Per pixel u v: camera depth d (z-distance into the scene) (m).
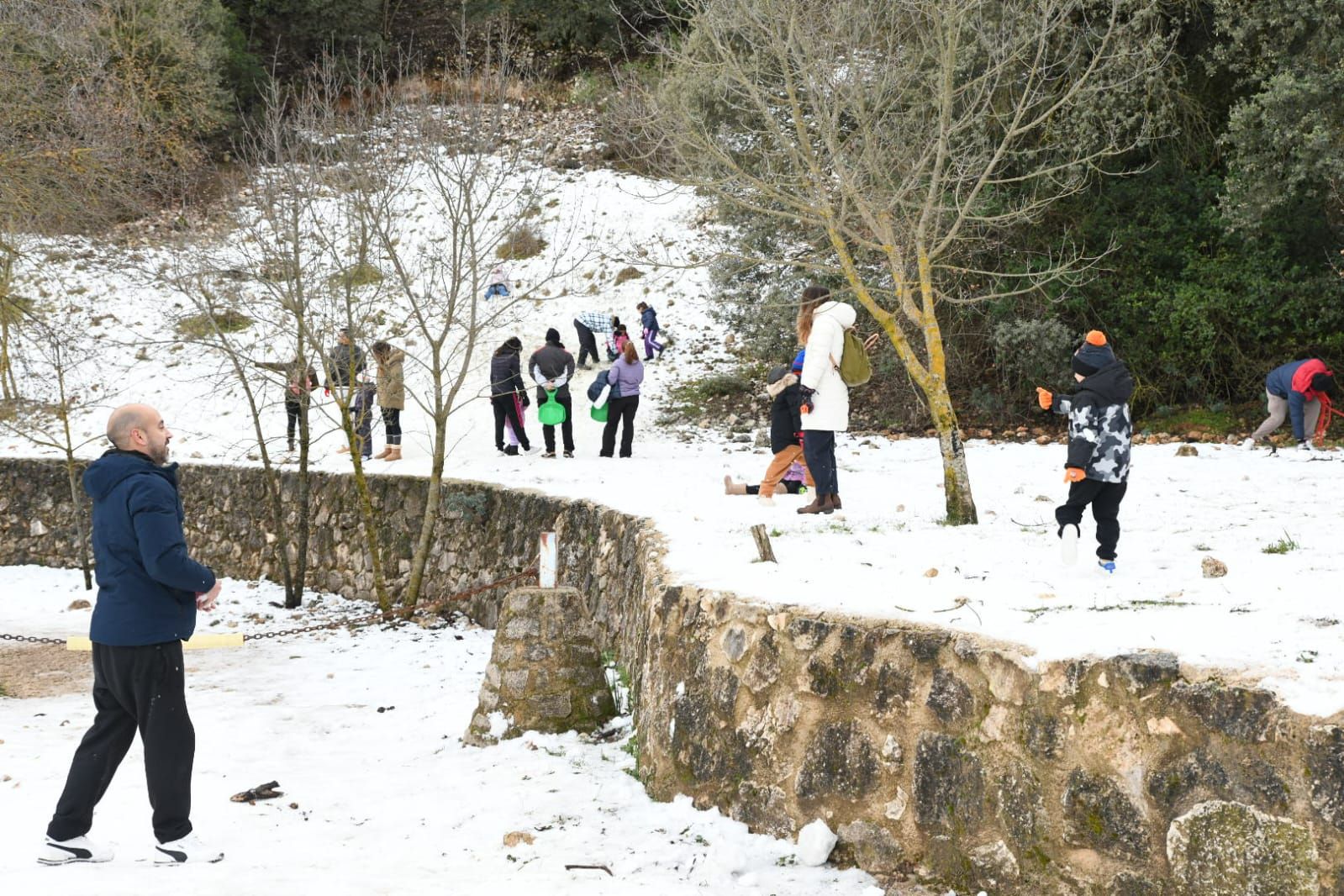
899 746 5.07
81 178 13.22
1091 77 16.81
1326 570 6.07
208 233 17.73
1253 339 18.12
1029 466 13.99
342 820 6.03
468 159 14.27
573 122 33.31
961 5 10.59
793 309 20.09
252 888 4.86
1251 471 12.26
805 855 5.18
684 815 5.88
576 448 18.52
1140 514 9.29
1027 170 18.06
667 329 24.12
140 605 5.11
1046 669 4.53
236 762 7.56
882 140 11.85
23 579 19.16
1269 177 16.50
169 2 25.28
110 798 6.38
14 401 22.39
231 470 18.39
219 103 27.70
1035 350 17.80
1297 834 3.77
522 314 24.58
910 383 19.08
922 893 4.80
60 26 13.16
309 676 11.25
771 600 5.92
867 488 12.30
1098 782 4.31
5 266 15.14
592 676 7.88
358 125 14.69
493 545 13.87
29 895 4.71
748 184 11.29
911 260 11.04
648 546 8.46
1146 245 18.45
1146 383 18.58
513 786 6.57
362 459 17.95
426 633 13.26
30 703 10.69
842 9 10.30
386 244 13.55
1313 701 3.81
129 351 24.45
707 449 18.06
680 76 12.22
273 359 21.73
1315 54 16.34
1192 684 4.11
